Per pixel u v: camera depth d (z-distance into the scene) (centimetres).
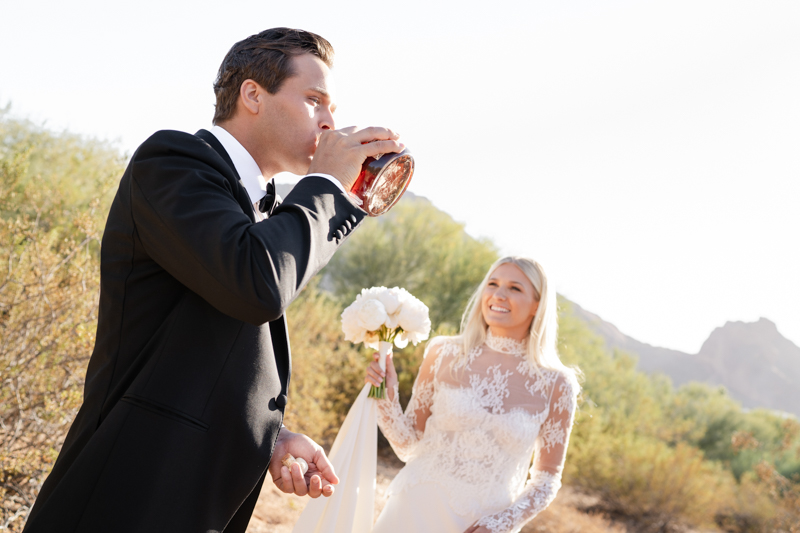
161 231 96
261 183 123
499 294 300
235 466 104
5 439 322
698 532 885
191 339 102
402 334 288
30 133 958
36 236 382
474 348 306
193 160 102
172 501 97
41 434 346
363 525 257
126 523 94
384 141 119
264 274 92
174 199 96
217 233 92
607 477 905
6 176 465
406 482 277
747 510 977
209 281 93
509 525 255
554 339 308
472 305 313
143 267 104
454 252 1292
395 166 124
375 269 1296
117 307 105
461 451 275
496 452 274
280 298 92
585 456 940
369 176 120
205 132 118
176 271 97
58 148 953
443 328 1018
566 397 292
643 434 1075
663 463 916
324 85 123
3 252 368
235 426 104
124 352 105
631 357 1391
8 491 331
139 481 96
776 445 1206
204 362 102
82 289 365
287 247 95
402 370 991
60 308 358
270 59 119
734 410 1338
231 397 104
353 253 1330
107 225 108
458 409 279
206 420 101
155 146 102
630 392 1241
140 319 104
